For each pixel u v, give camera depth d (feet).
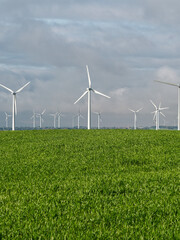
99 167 58.08
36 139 100.01
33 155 72.18
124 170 54.29
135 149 76.84
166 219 25.46
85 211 27.40
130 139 91.81
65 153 73.82
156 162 61.31
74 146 83.05
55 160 65.21
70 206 29.07
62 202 30.71
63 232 22.08
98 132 117.70
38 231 22.45
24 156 71.36
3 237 21.52
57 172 53.98
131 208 28.02
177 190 35.76
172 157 65.87
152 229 22.93
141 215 26.35
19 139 101.04
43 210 27.73
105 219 25.26
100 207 28.55
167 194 33.32
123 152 72.90
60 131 126.93
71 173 52.42
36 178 48.91
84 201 30.71
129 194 33.60
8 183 44.96
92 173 52.31
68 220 24.98
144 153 71.20
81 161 63.57
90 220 24.85
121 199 31.50
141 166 58.49
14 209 28.37
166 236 21.59
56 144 86.63
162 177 43.65
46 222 24.12
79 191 35.19
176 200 30.73
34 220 25.21
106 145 82.33
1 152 77.00
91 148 79.05
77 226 23.48
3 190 40.06
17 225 23.72
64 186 38.99
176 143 84.23
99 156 68.64
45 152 75.72
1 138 103.91
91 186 37.55
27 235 21.59
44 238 21.18
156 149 75.25
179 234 21.83
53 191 37.17
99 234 21.77
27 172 54.34
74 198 31.94
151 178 43.01
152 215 26.35
